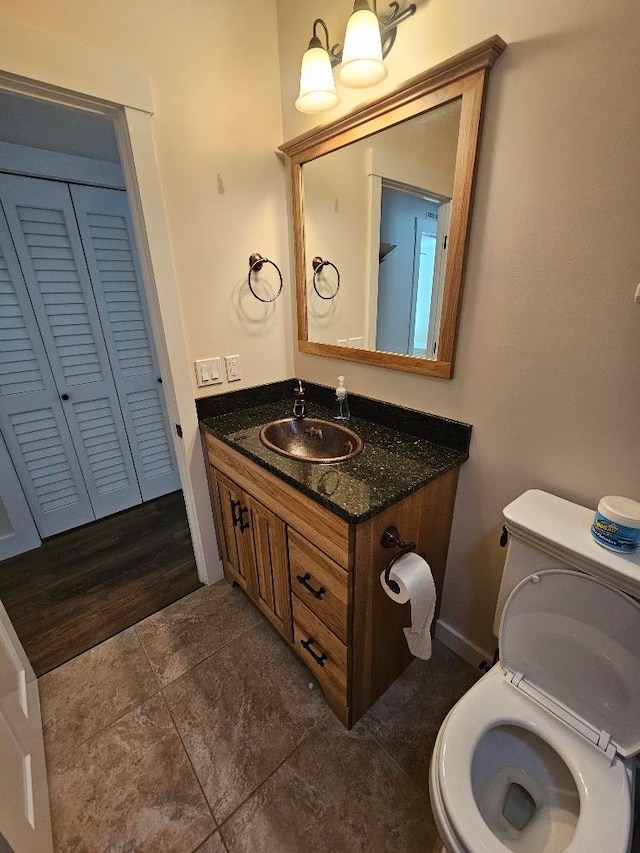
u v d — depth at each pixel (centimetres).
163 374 155
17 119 150
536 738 92
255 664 146
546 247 91
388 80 113
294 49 139
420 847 97
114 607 175
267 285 167
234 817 104
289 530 120
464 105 95
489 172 97
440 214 108
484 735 89
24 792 92
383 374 143
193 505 171
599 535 83
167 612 171
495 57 88
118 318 222
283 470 114
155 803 107
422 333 124
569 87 80
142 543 220
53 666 146
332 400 169
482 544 128
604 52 74
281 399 187
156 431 256
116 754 118
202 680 140
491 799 91
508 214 96
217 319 155
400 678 140
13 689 112
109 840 100
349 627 106
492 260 102
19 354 195
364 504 95
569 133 82
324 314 161
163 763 116
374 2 107
